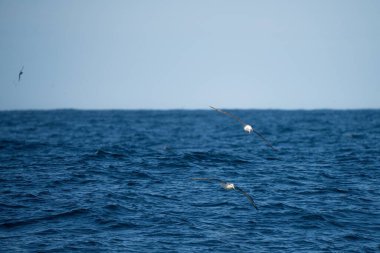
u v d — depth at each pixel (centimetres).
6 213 8719
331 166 14038
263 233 7944
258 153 17175
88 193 10244
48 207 9106
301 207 9325
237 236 7794
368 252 7219
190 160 14938
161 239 7619
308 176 12412
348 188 10925
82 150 17338
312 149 18500
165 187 11031
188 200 9856
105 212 8838
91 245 7319
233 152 17412
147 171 13012
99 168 13225
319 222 8488
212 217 8731
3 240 7469
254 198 10050
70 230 7950
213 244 7444
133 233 7869
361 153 17025
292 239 7700
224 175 12575
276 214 8925
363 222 8512
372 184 11375
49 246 7244
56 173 12381
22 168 13138
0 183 11094
